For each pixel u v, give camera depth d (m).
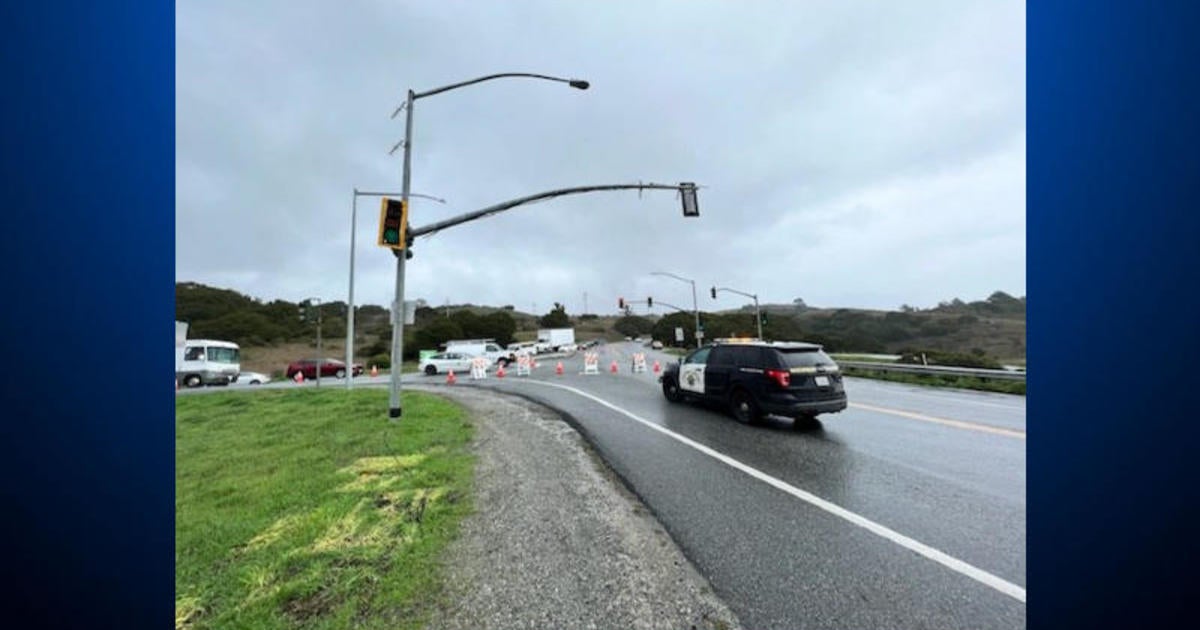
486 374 25.09
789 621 2.90
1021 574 3.49
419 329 64.69
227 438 8.83
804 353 9.17
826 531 4.27
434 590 3.22
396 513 4.57
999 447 7.44
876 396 14.72
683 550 3.88
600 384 17.70
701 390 10.99
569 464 6.42
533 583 3.31
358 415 10.68
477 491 5.24
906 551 3.87
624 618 2.92
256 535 4.19
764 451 7.20
